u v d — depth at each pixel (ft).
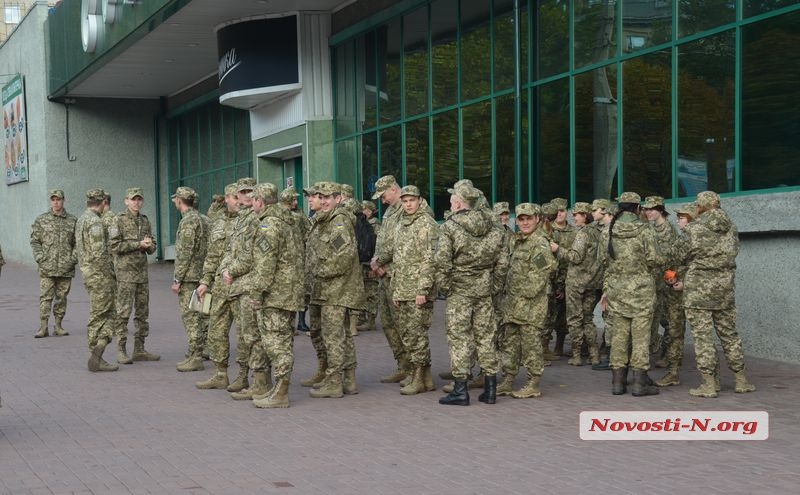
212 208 40.96
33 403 30.76
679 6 41.39
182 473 21.74
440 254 28.68
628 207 30.30
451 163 58.95
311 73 71.31
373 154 67.46
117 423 27.48
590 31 47.32
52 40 103.19
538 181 51.78
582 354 38.22
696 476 20.68
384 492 19.88
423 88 61.52
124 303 39.06
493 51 54.75
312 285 31.04
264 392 30.66
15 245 121.70
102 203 37.88
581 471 21.30
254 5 68.18
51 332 50.98
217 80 96.32
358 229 44.96
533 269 29.99
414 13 62.03
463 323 29.19
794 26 35.58
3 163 127.24
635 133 44.29
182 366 37.09
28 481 21.29
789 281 35.76
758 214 36.40
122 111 111.65
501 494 19.57
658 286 32.37
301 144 72.23
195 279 37.01
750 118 37.63
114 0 80.33
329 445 24.31
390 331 33.65
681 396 29.91
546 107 51.06
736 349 30.01
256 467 22.16
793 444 23.48
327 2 68.39
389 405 29.58
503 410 28.45
